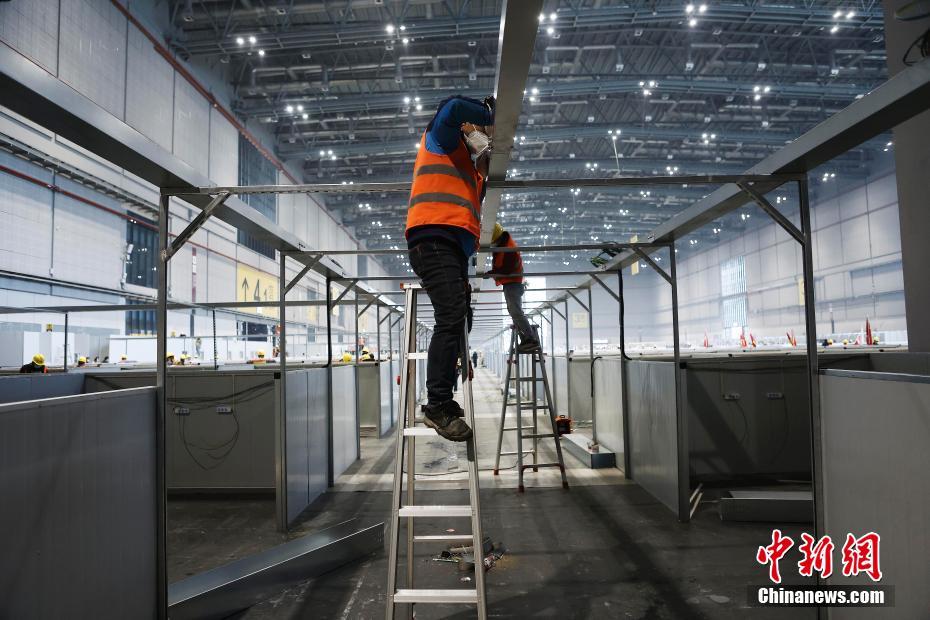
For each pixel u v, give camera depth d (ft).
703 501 16.44
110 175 42.86
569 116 67.00
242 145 59.00
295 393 15.71
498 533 13.83
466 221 6.96
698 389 18.56
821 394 8.52
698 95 60.23
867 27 44.47
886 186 71.56
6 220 34.19
